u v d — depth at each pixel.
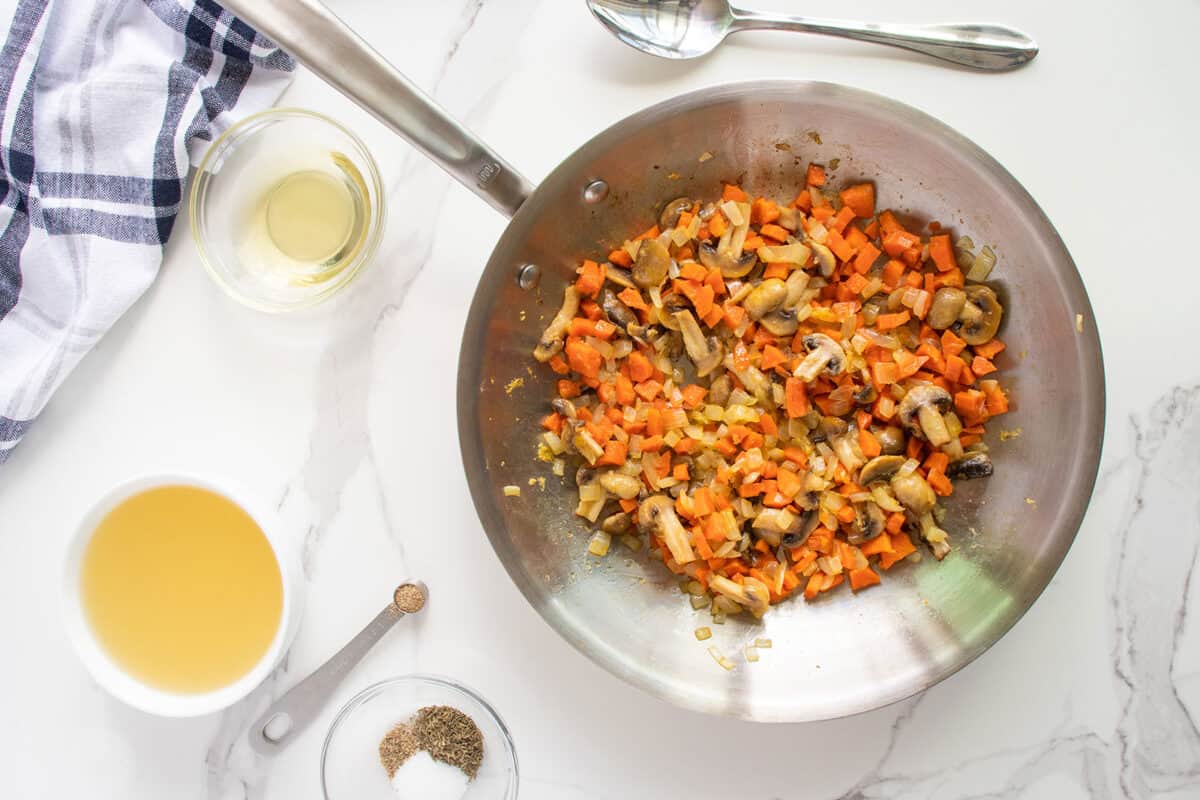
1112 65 0.55
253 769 0.57
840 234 0.55
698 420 0.55
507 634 0.56
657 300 0.54
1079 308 0.49
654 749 0.56
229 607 0.56
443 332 0.56
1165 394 0.55
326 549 0.57
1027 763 0.55
